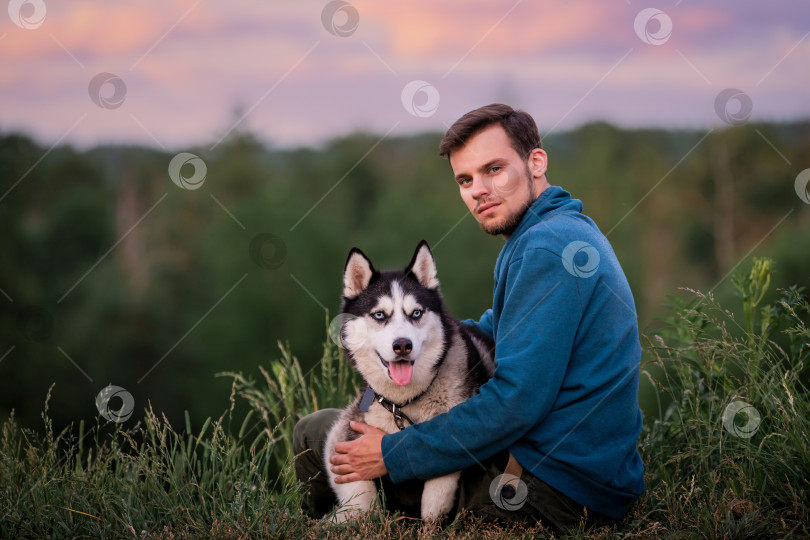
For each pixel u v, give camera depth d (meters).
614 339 2.43
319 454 3.04
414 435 2.51
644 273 25.62
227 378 24.56
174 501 2.79
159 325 25.80
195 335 25.81
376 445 2.61
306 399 3.84
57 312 23.84
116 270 27.05
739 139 29.77
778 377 2.82
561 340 2.36
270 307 25.09
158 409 24.55
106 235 28.62
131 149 33.62
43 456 3.02
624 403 2.43
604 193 28.56
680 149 33.62
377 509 2.61
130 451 3.04
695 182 30.28
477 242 25.14
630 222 27.28
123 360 24.66
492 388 2.40
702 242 29.53
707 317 3.01
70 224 27.66
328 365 3.95
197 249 29.56
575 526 2.42
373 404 2.88
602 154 30.20
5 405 19.75
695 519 2.51
